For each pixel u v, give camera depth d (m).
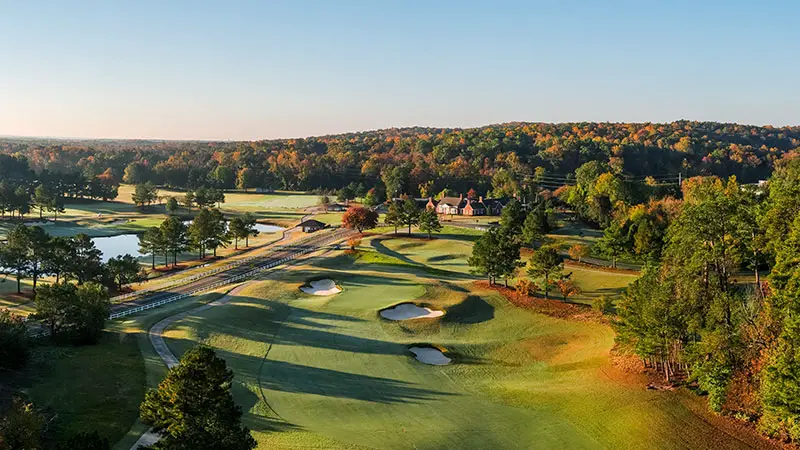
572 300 77.81
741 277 76.50
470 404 43.72
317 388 46.53
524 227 115.88
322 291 82.19
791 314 38.03
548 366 54.88
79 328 52.12
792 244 45.31
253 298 73.00
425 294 78.12
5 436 29.62
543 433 37.69
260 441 35.28
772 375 34.38
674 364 48.81
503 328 67.50
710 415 39.12
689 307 45.59
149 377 44.97
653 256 94.69
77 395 40.00
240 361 51.62
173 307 69.12
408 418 40.59
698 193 110.94
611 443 35.84
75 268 80.12
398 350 58.72
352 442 35.50
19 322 46.38
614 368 50.56
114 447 33.91
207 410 28.52
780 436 35.28
